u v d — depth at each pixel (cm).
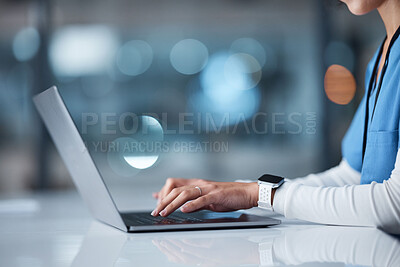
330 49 659
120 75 780
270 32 835
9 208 142
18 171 605
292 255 58
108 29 761
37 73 607
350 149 117
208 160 817
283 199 89
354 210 83
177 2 790
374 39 662
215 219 91
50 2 633
